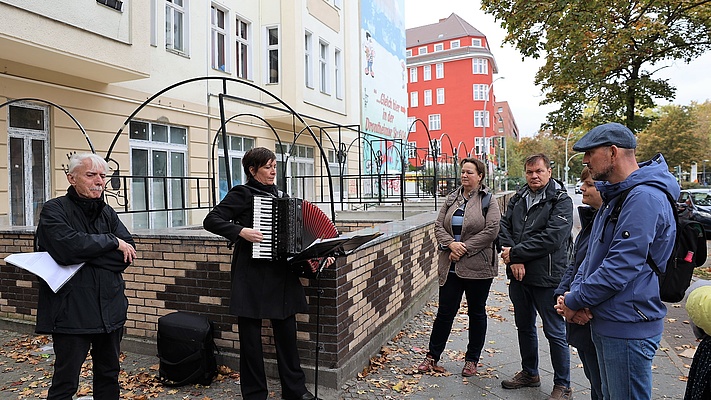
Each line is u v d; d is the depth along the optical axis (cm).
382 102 2366
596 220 266
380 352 480
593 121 1466
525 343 399
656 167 242
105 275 308
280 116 1473
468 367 429
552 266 368
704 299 212
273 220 338
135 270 462
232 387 393
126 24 878
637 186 238
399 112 2655
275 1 1480
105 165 323
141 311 463
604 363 249
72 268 296
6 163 798
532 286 376
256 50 1461
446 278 432
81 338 301
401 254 567
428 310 637
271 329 412
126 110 1021
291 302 358
